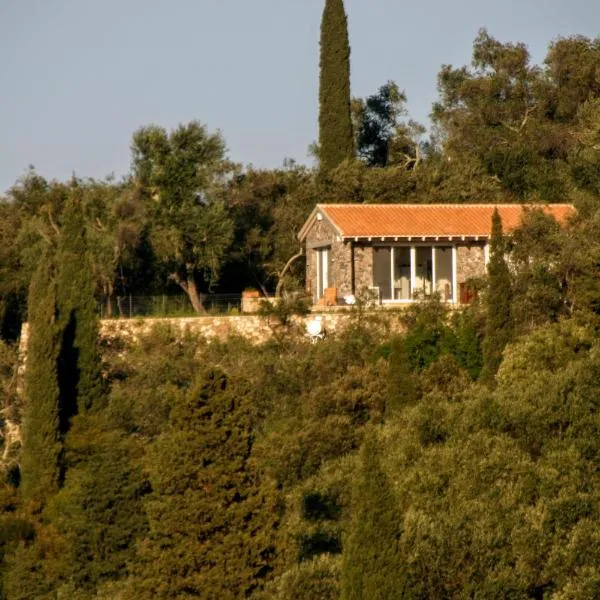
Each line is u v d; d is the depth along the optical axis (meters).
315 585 90.69
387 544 85.12
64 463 146.88
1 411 170.12
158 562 93.56
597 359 131.12
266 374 162.25
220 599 92.50
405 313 178.75
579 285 164.12
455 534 97.06
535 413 123.69
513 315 159.75
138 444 133.00
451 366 152.12
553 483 110.19
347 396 147.12
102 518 114.88
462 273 195.88
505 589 94.50
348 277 191.62
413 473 112.56
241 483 94.44
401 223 195.62
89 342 165.75
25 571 114.19
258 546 93.75
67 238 170.00
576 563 98.12
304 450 135.25
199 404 94.94
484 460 112.75
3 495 130.88
